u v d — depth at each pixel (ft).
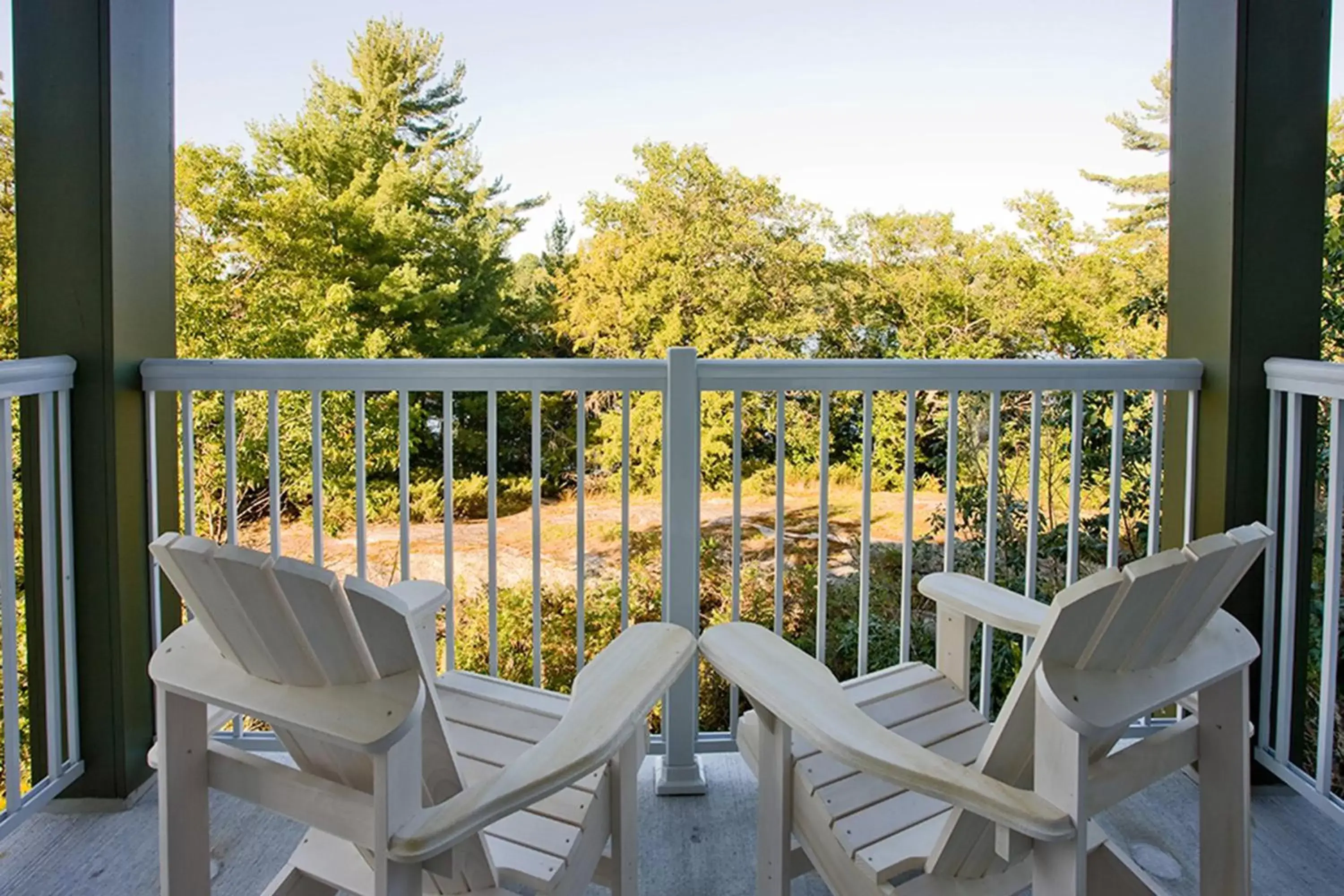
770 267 34.88
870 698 5.02
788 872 4.43
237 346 32.78
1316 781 5.97
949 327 34.19
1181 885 5.52
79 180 6.12
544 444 28.96
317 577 2.83
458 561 28.32
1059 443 22.24
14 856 5.84
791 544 26.00
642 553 27.84
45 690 6.06
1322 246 6.45
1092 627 3.13
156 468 6.69
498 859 3.75
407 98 35.65
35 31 6.04
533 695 5.10
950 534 6.63
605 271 34.96
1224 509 6.59
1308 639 6.54
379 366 6.36
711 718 22.89
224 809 6.36
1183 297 7.06
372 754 2.99
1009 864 3.62
